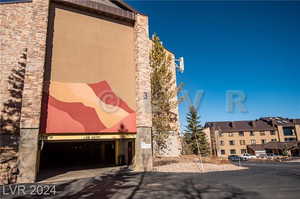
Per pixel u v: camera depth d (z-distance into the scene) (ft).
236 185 30.12
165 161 58.44
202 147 127.24
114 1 52.80
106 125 44.06
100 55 47.19
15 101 37.29
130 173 42.22
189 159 64.90
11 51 38.78
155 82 58.49
